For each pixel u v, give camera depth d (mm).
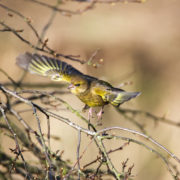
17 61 7043
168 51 19453
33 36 13930
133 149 15508
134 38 19156
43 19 15789
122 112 9805
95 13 18875
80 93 6992
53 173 5809
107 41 18656
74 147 14977
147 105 18750
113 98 6641
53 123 15164
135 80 18797
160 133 15500
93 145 14680
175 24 19125
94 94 6871
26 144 8203
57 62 7473
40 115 14875
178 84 19234
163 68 19516
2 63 13820
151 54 19328
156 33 19359
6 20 13555
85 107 7152
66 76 7188
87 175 6117
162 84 19188
